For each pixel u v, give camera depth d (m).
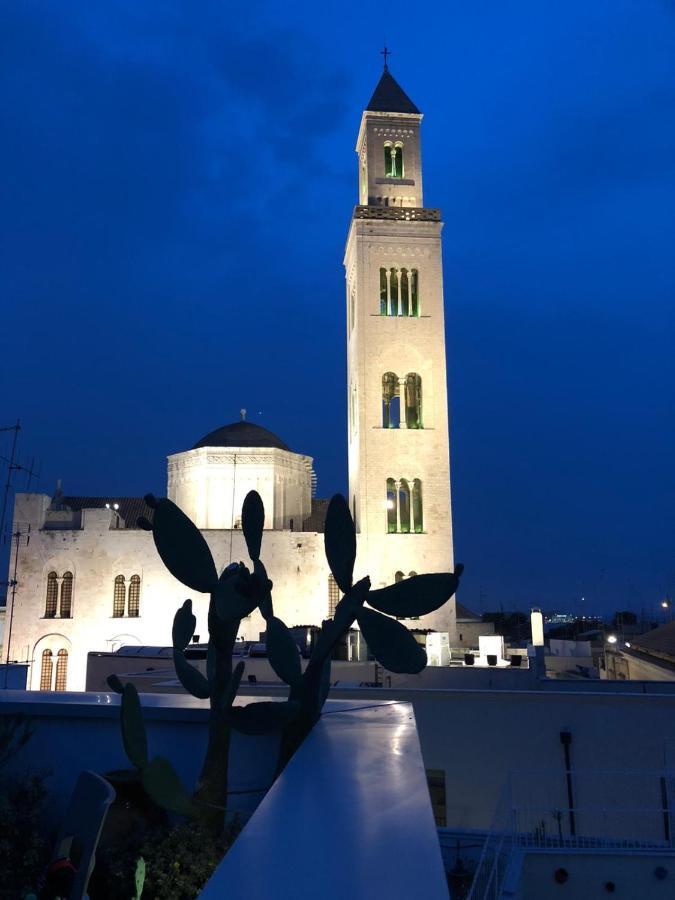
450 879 14.31
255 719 7.09
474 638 64.75
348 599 7.80
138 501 73.62
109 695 9.30
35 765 8.53
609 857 15.17
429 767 21.66
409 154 72.56
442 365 67.06
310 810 4.00
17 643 59.91
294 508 70.81
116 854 6.74
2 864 6.95
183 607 8.45
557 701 21.86
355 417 70.00
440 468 65.06
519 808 18.27
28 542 61.66
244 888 2.96
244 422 76.88
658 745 21.30
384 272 69.81
